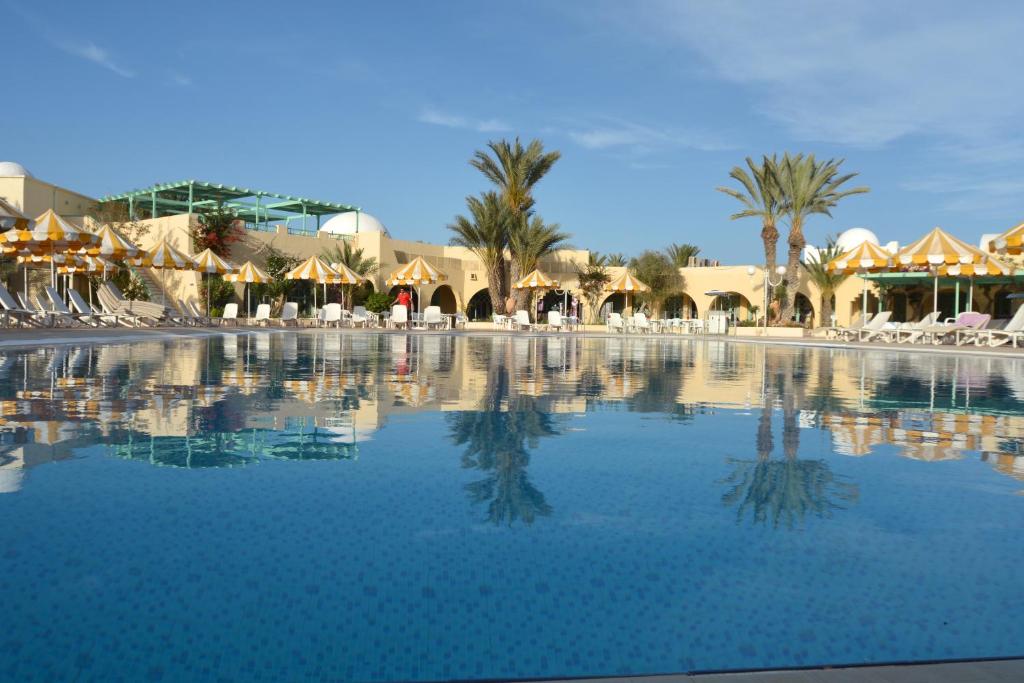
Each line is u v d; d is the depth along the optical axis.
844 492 2.85
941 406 5.60
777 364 10.95
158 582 1.85
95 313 18.34
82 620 1.64
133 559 2.00
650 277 35.56
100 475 2.93
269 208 37.44
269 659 1.49
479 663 1.49
